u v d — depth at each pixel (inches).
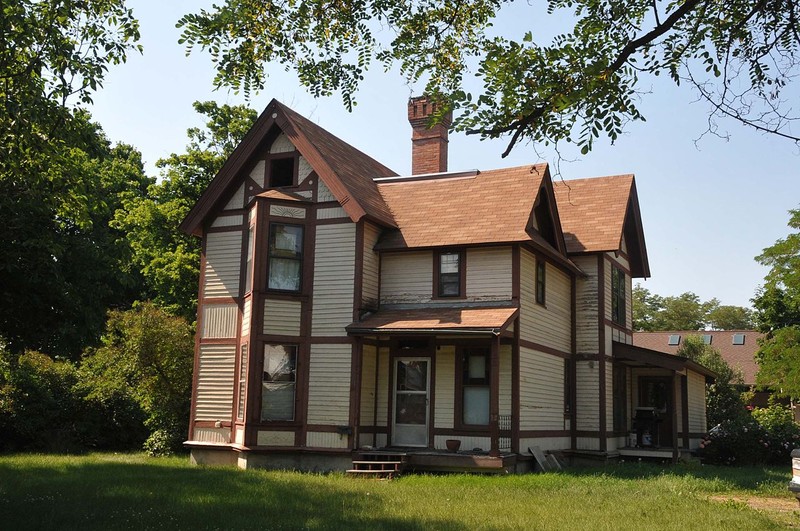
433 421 823.7
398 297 867.4
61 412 1041.5
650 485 708.0
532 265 882.1
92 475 690.2
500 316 789.9
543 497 604.4
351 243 832.9
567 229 1061.1
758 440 1131.9
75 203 581.3
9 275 568.7
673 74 360.2
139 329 1003.9
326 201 852.0
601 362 998.4
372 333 791.1
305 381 816.3
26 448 1008.9
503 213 865.5
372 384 844.0
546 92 339.6
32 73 521.3
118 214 1293.1
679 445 1133.7
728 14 354.3
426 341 840.9
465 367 827.4
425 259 864.9
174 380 1008.2
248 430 795.4
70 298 601.0
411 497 589.3
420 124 1138.7
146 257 1274.6
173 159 1246.9
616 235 1018.7
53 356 1219.9
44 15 521.3
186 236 1238.3
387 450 802.8
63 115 518.9
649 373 1161.4
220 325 877.2
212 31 427.2
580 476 763.4
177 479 662.5
